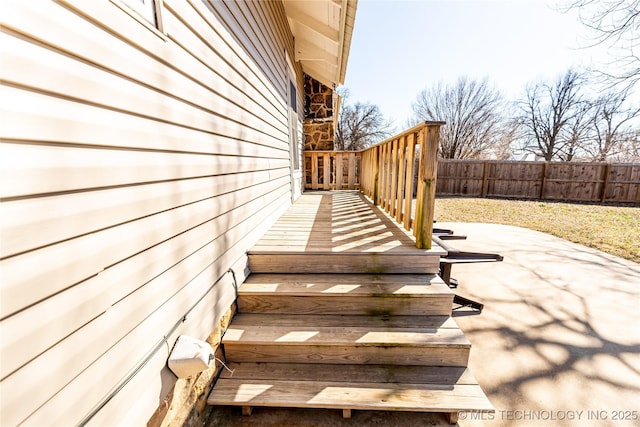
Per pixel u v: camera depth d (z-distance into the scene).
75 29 0.72
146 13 1.01
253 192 2.32
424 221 2.11
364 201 4.79
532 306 2.67
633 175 8.85
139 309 0.97
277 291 1.89
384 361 1.64
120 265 0.88
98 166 0.80
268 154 2.88
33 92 0.63
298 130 5.54
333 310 1.89
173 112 1.17
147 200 1.01
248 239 2.17
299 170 5.65
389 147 3.35
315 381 1.54
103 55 0.81
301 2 3.58
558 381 1.74
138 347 0.97
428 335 1.67
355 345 1.62
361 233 2.64
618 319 2.43
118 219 0.87
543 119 16.86
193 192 1.33
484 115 17.47
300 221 3.22
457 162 10.64
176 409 1.20
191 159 1.32
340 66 4.78
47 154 0.66
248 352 1.66
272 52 3.11
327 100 6.89
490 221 6.70
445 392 1.46
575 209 8.01
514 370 1.84
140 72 0.96
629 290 2.98
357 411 1.50
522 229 5.84
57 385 0.69
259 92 2.53
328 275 2.12
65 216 0.71
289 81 4.30
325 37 4.20
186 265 1.27
